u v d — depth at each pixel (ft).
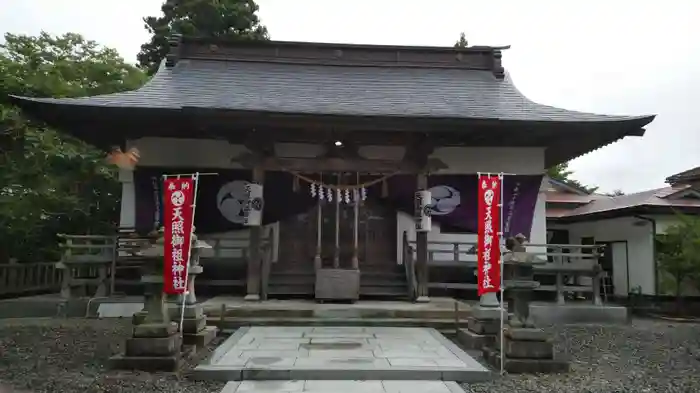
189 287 30.55
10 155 49.32
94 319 39.45
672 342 34.27
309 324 35.65
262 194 43.11
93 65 65.10
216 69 52.24
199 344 29.17
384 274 46.42
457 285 44.75
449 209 49.73
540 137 45.57
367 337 31.50
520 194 49.96
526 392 21.52
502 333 25.08
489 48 55.72
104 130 46.06
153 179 48.32
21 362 25.93
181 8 91.91
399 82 51.90
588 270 42.63
